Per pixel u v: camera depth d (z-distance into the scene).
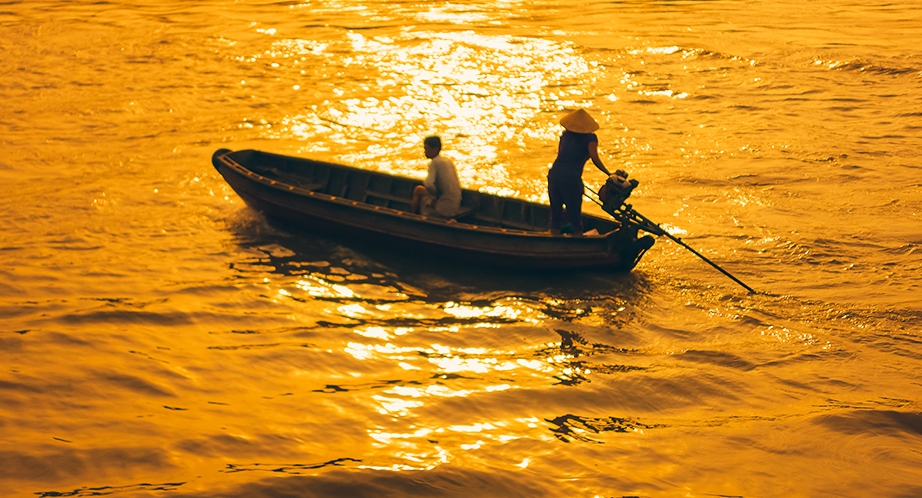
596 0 66.25
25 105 36.06
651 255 22.05
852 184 27.39
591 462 12.94
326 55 47.03
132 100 37.25
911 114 35.81
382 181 24.17
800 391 15.30
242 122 34.44
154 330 16.98
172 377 15.05
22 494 11.55
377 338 17.12
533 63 45.78
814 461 13.08
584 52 48.06
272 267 20.67
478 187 27.33
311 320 17.86
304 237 22.64
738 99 38.88
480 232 20.41
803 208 25.23
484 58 46.78
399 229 21.14
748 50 48.44
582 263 20.47
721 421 14.26
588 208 25.58
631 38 51.66
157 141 31.50
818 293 19.59
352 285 19.84
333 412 14.11
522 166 29.77
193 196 25.55
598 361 16.36
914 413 14.39
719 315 18.52
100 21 55.16
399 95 39.38
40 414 13.61
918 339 17.34
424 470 12.49
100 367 15.25
